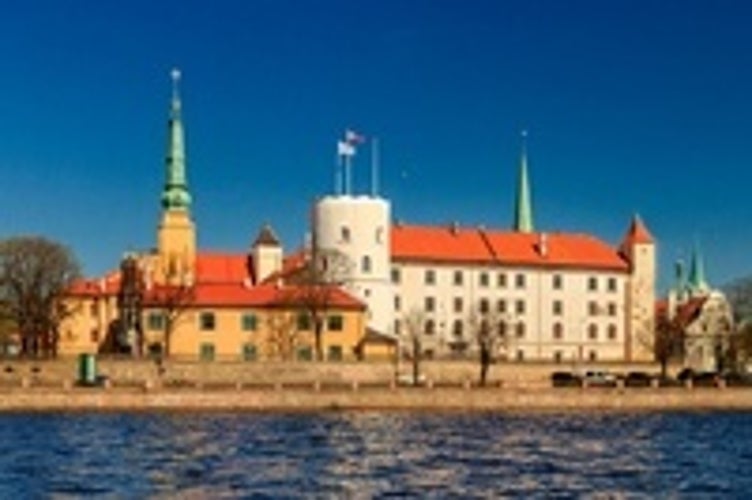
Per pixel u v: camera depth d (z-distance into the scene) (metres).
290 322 194.38
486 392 151.38
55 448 92.88
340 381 173.88
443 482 74.00
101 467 79.81
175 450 91.81
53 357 172.12
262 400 144.00
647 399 157.25
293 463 83.75
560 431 116.50
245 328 194.62
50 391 138.38
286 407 144.62
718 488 72.81
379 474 77.75
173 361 168.38
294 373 172.62
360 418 133.25
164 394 141.00
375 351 196.88
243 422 124.38
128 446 94.81
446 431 114.62
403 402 148.75
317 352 189.62
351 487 71.19
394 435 109.12
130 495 66.81
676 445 102.38
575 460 88.00
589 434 113.38
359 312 197.25
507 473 79.00
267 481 73.50
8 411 136.38
